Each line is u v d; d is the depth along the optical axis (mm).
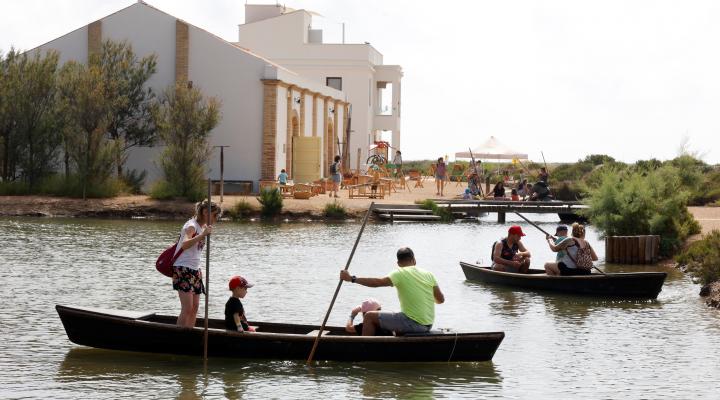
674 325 15828
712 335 15008
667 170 27219
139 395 11180
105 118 38750
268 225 34500
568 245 19500
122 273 20734
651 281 18312
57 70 41812
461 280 21031
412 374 12344
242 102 44469
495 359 13250
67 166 38938
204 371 12273
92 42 44656
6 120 38906
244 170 44625
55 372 12102
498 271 20125
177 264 12844
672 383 12062
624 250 24750
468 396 11367
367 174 56156
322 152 56531
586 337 14805
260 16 70000
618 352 13758
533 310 17188
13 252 24188
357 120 69375
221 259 23719
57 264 22000
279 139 45438
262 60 44344
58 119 38969
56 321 15227
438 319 16250
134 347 12984
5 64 39531
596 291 18703
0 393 11141
